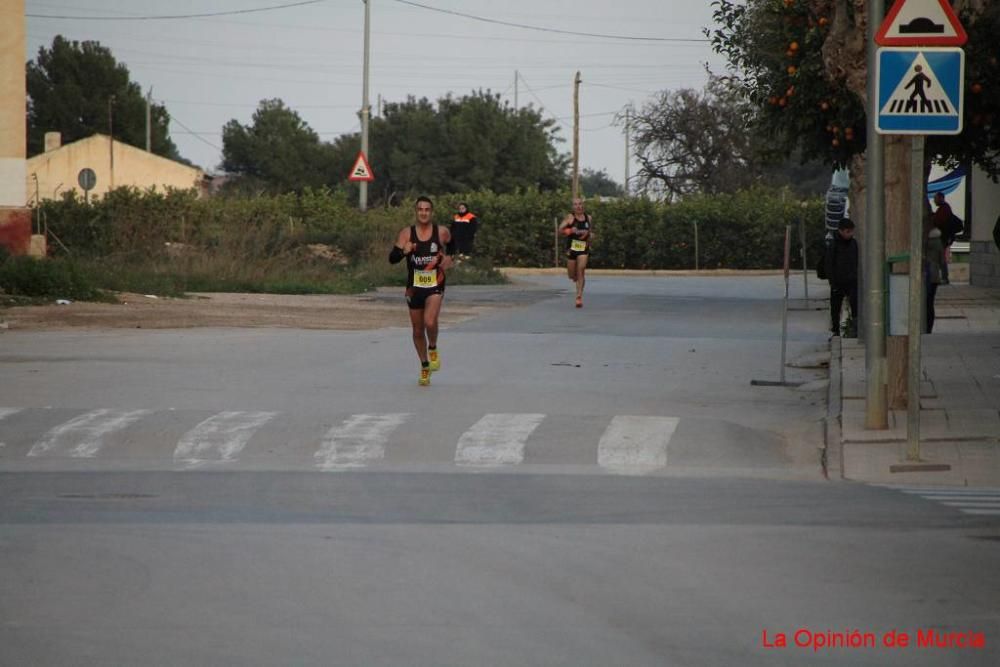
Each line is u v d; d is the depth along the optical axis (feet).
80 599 55.16
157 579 58.44
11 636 50.11
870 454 92.63
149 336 167.94
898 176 103.45
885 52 89.56
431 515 73.31
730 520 71.77
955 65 89.20
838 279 170.30
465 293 268.21
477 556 62.85
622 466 91.30
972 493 80.89
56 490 81.35
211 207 350.23
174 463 92.32
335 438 98.63
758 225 410.72
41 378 127.85
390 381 128.36
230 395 118.01
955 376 127.75
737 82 200.64
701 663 47.16
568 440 97.76
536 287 295.28
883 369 99.66
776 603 54.70
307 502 77.30
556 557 62.59
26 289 213.46
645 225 411.95
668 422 103.96
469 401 115.34
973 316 194.49
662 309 228.22
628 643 49.34
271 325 184.85
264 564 61.16
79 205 329.11
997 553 63.46
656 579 58.49
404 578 58.54
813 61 165.17
